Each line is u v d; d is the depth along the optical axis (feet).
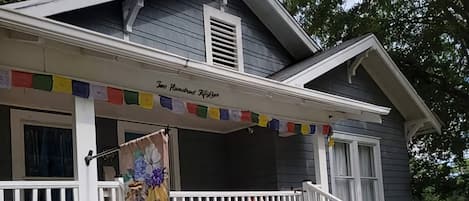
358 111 28.78
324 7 55.47
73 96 18.38
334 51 34.01
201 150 30.68
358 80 37.45
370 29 53.62
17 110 23.15
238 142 31.60
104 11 26.02
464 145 53.11
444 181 54.80
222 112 23.15
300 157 31.17
